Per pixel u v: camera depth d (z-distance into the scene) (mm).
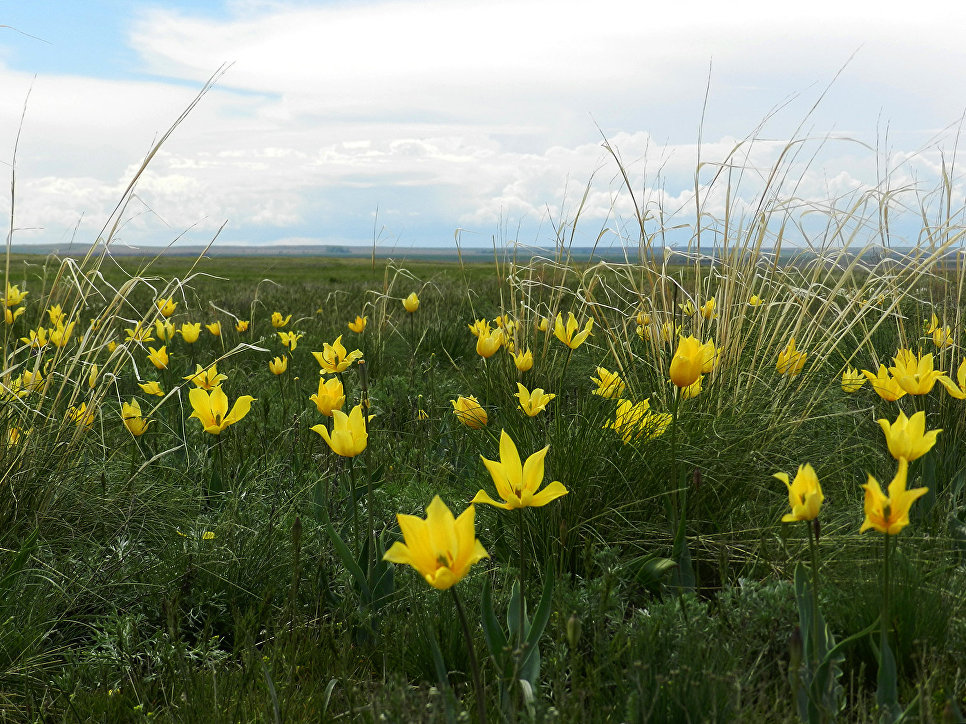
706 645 756
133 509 1128
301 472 1291
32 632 864
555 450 1082
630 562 962
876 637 786
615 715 696
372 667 859
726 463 1116
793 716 612
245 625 861
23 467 1113
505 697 681
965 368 965
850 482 1197
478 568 1027
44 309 1297
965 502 1133
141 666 833
